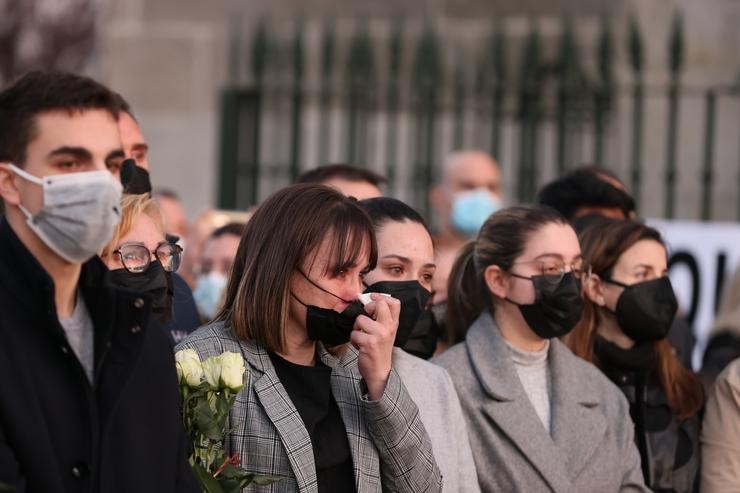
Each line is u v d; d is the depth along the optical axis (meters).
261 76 14.55
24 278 4.25
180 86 17.30
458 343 7.20
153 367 4.51
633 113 15.48
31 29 17.38
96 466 4.24
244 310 5.46
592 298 7.71
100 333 4.33
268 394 5.34
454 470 6.12
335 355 5.78
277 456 5.25
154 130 17.31
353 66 14.45
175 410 4.57
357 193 7.94
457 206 11.37
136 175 6.57
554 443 6.75
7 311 4.20
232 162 14.25
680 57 13.55
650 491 6.97
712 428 7.47
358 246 5.48
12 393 4.11
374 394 5.45
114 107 4.40
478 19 16.16
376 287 6.32
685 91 15.38
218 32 17.19
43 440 4.13
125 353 4.34
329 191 5.61
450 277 7.46
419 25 16.19
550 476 6.57
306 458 5.24
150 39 17.38
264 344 5.47
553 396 6.94
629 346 7.73
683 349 9.10
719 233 11.12
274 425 5.28
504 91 14.01
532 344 7.02
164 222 6.27
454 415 6.25
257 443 5.26
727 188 15.37
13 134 4.26
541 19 16.03
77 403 4.25
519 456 6.62
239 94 14.37
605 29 13.95
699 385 7.75
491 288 6.99
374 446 5.53
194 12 17.28
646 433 7.50
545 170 14.79
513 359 6.98
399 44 14.59
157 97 17.33
